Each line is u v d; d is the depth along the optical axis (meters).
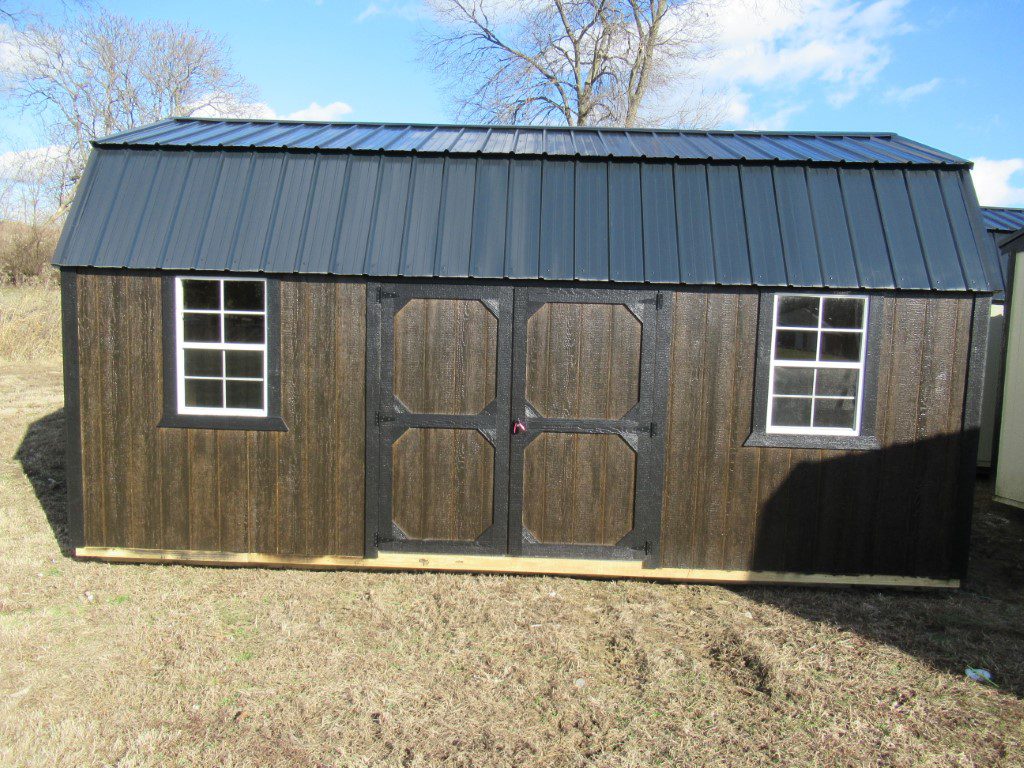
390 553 5.84
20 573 5.70
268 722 3.79
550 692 4.18
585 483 5.77
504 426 5.74
